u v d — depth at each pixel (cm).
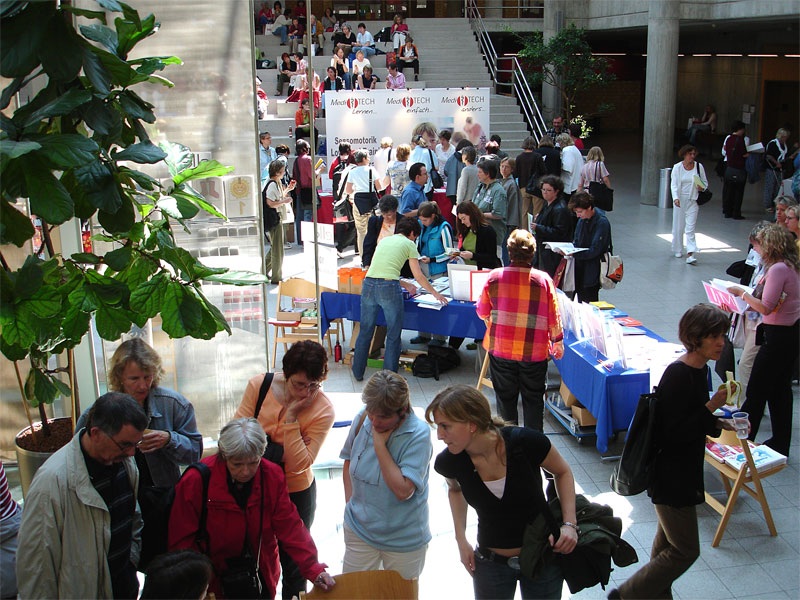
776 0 1359
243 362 530
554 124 1627
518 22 2114
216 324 294
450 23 2041
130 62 289
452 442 308
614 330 524
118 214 283
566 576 321
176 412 359
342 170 1114
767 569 430
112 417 279
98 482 291
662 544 399
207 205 324
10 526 345
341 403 626
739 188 1352
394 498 341
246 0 483
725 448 471
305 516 378
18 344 294
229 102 495
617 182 1842
